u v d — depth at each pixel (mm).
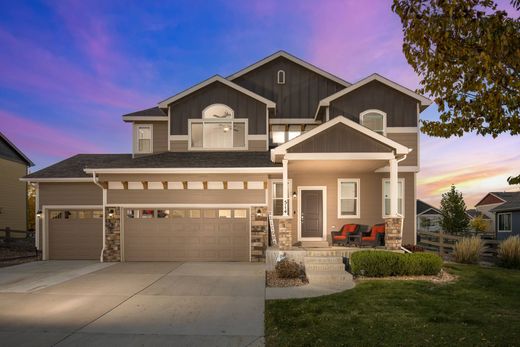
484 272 10672
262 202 13305
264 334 5629
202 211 13438
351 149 11844
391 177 11883
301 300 7547
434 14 4578
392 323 5832
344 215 14906
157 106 16906
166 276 10453
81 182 14688
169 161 13883
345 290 8406
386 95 14922
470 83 4684
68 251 14406
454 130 5457
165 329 5922
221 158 14266
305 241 14453
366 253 10062
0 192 22906
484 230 33031
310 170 14445
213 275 10578
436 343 4926
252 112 15688
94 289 8867
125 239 13445
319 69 17188
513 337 5102
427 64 5094
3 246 17766
